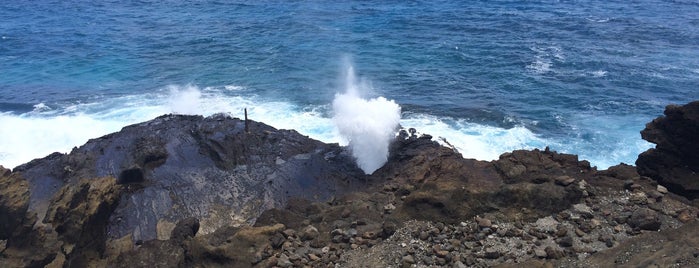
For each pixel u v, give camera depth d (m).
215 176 22.80
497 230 16.39
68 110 36.78
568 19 61.12
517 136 32.00
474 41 52.88
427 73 44.09
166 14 67.56
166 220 20.55
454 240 16.12
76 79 43.59
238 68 45.62
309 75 43.59
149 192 21.73
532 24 59.19
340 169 23.92
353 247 16.58
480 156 29.75
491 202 17.66
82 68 46.31
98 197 19.48
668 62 45.06
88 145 25.16
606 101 37.31
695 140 19.06
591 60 46.00
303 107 36.50
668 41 51.25
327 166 23.89
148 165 23.36
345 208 19.23
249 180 22.58
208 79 42.97
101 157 23.91
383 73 44.09
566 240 15.45
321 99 38.19
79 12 69.50
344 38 54.69
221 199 21.58
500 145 30.98
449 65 45.97
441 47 51.00
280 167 23.36
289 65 46.12
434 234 16.55
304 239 17.47
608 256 14.42
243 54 49.53
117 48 52.31
